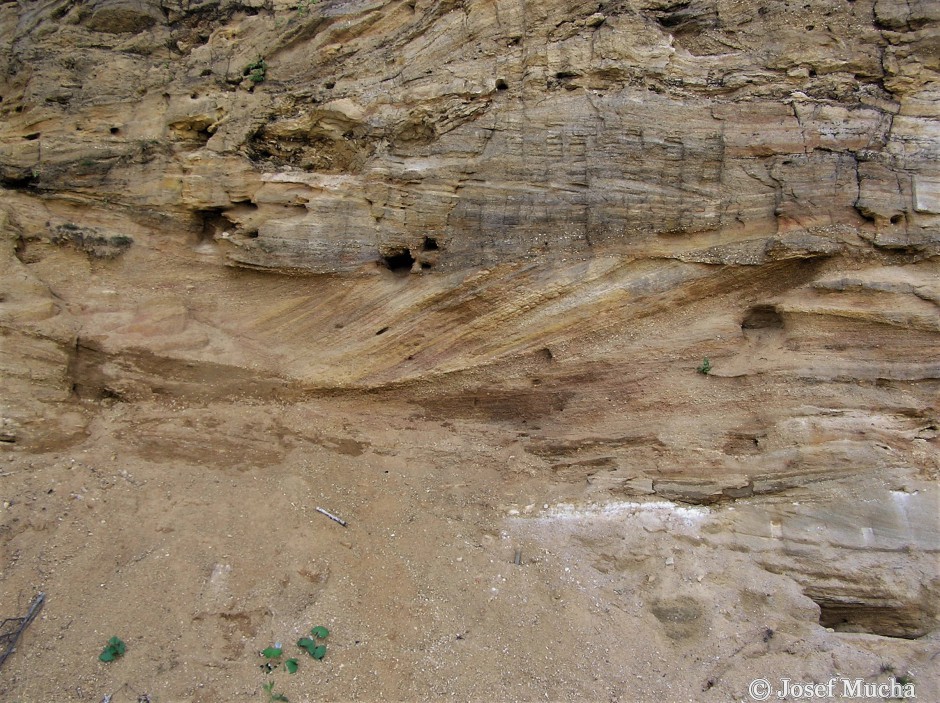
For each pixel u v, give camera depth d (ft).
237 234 30.14
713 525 22.45
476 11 27.55
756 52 25.09
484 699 18.34
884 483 21.50
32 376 26.94
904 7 24.16
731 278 25.11
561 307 26.14
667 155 24.85
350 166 29.94
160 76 32.17
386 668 19.06
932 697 18.12
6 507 22.93
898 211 23.22
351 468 26.84
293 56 31.55
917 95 23.75
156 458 26.35
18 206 30.60
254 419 28.68
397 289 28.37
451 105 27.20
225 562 21.66
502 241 26.45
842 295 23.75
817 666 18.94
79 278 30.42
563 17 26.50
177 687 18.11
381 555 22.86
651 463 24.75
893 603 20.21
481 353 27.45
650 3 26.16
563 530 23.32
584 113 25.62
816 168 23.73
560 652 19.60
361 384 28.89
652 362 25.80
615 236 25.41
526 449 26.81
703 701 18.31
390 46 29.71
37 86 32.19
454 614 20.66
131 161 31.01
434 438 27.91
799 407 23.66
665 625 20.45
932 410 22.71
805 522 21.75
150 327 29.50
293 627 19.94
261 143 31.04
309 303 29.86
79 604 20.16
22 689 17.81
